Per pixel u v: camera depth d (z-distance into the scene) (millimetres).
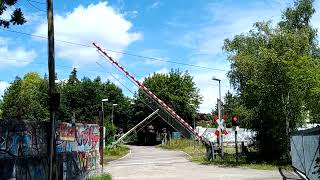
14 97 76625
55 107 16141
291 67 29469
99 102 95812
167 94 93125
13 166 13422
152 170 29891
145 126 100438
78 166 20828
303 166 21781
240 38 40812
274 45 32406
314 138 17188
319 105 27281
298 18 41750
